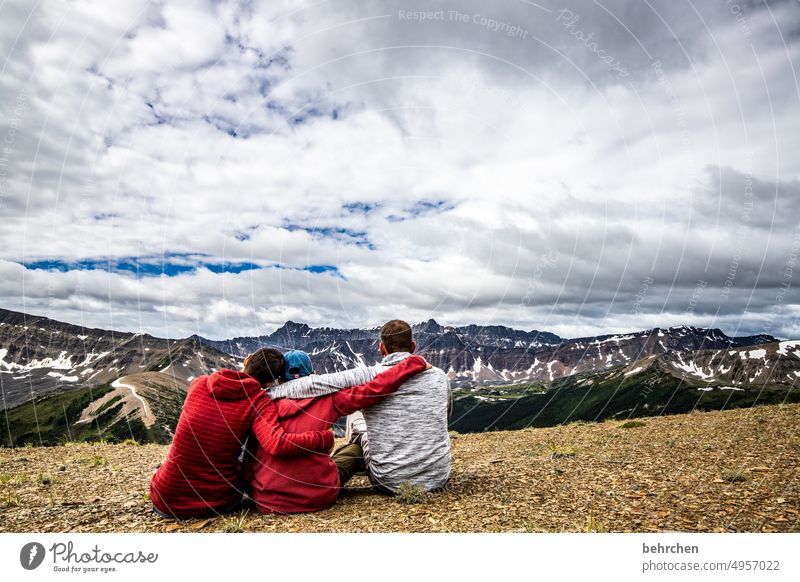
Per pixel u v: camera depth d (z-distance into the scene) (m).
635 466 5.81
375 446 4.97
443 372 5.19
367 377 4.75
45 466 7.38
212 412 4.27
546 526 3.96
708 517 3.97
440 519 4.18
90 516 4.62
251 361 4.71
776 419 8.91
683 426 9.48
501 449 8.33
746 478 4.90
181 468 4.27
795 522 3.77
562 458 6.75
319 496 4.52
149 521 4.41
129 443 10.61
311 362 4.92
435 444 4.93
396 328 5.06
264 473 4.49
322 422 4.50
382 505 4.65
